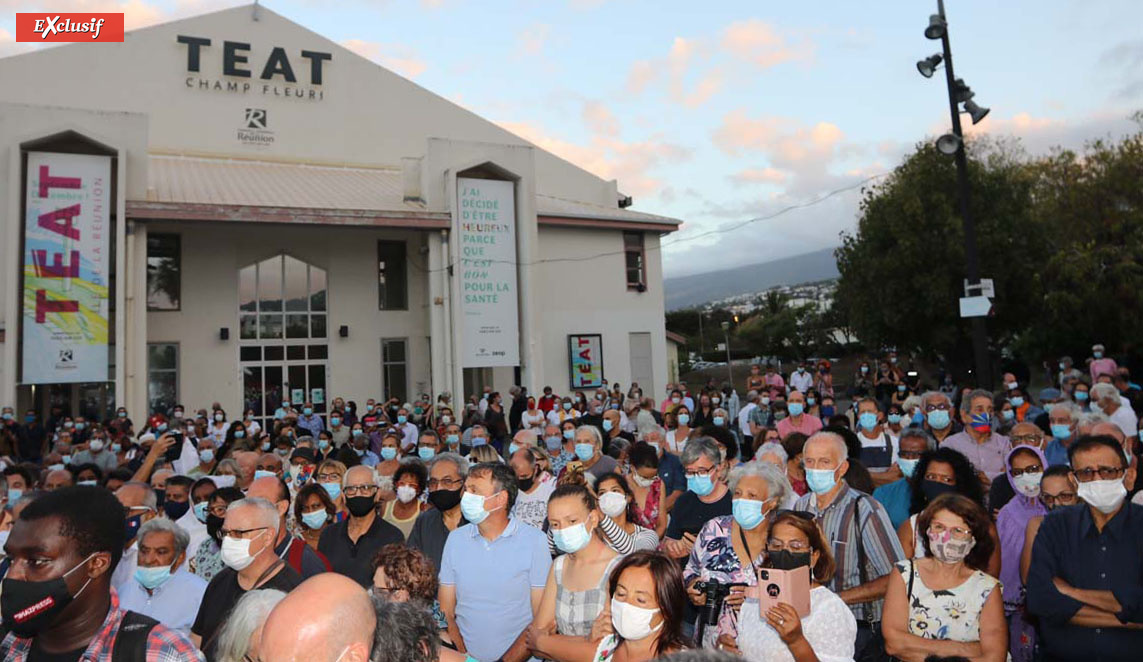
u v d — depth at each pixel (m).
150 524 4.41
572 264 25.95
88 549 2.47
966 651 3.69
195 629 4.24
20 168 17.48
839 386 34.69
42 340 17.41
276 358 22.75
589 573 4.16
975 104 13.77
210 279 22.05
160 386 21.31
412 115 28.59
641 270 27.27
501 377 23.89
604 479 5.48
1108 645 3.90
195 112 25.45
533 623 4.32
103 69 24.47
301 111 26.92
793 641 3.17
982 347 13.59
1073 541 4.11
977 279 13.73
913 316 26.47
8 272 17.17
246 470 7.62
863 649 4.32
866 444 7.84
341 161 27.36
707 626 4.01
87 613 2.52
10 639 2.62
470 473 4.65
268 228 22.70
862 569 4.43
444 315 21.31
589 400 25.50
